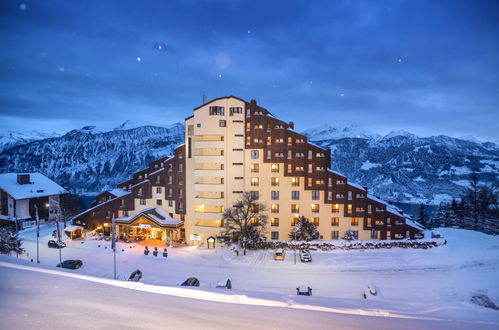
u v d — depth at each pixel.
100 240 68.94
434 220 103.06
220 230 63.78
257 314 10.45
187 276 46.72
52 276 14.45
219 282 37.97
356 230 63.78
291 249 60.03
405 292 39.78
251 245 60.47
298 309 11.59
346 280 44.81
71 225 74.50
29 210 85.94
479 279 44.06
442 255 54.47
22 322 8.48
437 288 41.09
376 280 44.62
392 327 9.99
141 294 12.14
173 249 62.50
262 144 64.19
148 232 72.06
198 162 65.06
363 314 11.96
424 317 12.95
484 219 88.12
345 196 63.56
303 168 63.84
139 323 8.76
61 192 93.19
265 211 64.88
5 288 11.82
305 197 64.75
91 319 8.91
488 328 10.70
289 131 64.12
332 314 11.10
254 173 65.00
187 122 67.31
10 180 87.25
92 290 12.23
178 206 69.00
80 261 51.47
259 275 47.19
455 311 17.78
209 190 64.06
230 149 64.00
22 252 58.22
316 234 61.44
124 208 73.50
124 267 51.44
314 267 50.53
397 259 53.34
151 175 72.00
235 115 63.97
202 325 8.86
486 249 57.56
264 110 65.81
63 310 9.61
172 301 11.38
